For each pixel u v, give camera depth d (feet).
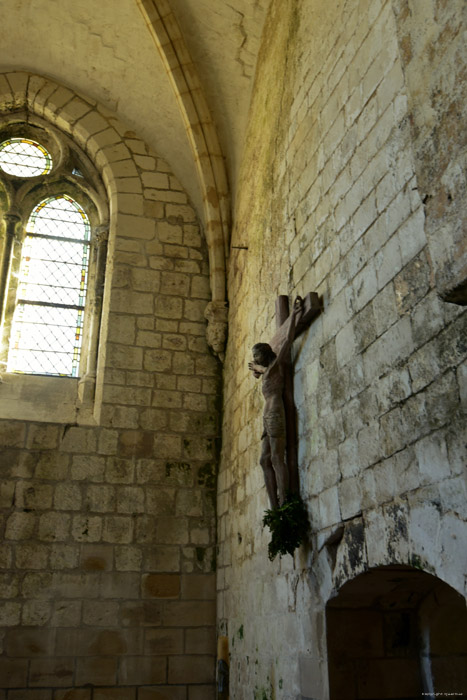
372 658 16.26
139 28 32.60
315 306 18.89
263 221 26.43
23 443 28.50
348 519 15.97
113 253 32.91
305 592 18.10
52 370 31.71
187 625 27.50
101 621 26.73
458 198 9.53
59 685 25.54
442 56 10.28
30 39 34.04
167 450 29.99
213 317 32.07
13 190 34.04
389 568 14.48
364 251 16.58
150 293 32.58
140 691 26.14
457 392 12.03
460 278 9.29
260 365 20.86
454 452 11.89
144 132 35.63
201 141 33.22
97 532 27.94
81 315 33.30
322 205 19.79
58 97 35.12
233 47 30.83
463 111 9.60
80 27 33.12
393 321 14.70
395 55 16.06
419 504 12.85
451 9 10.18
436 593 16.19
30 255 33.71
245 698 22.66
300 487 19.25
